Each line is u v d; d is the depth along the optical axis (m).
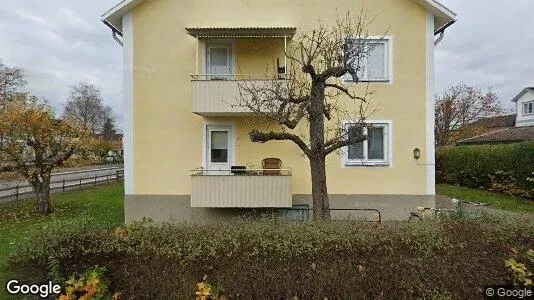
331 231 5.61
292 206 11.78
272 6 12.09
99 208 16.34
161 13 12.07
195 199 11.25
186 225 6.09
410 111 11.98
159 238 5.57
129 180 12.09
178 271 5.32
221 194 11.25
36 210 15.80
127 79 12.09
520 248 5.55
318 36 10.61
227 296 5.21
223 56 12.24
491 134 32.03
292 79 10.58
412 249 5.42
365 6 11.98
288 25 12.05
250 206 11.23
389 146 11.96
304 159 12.05
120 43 12.98
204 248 5.37
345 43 9.69
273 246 5.34
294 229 5.67
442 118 34.50
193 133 12.11
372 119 11.95
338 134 9.73
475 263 5.42
